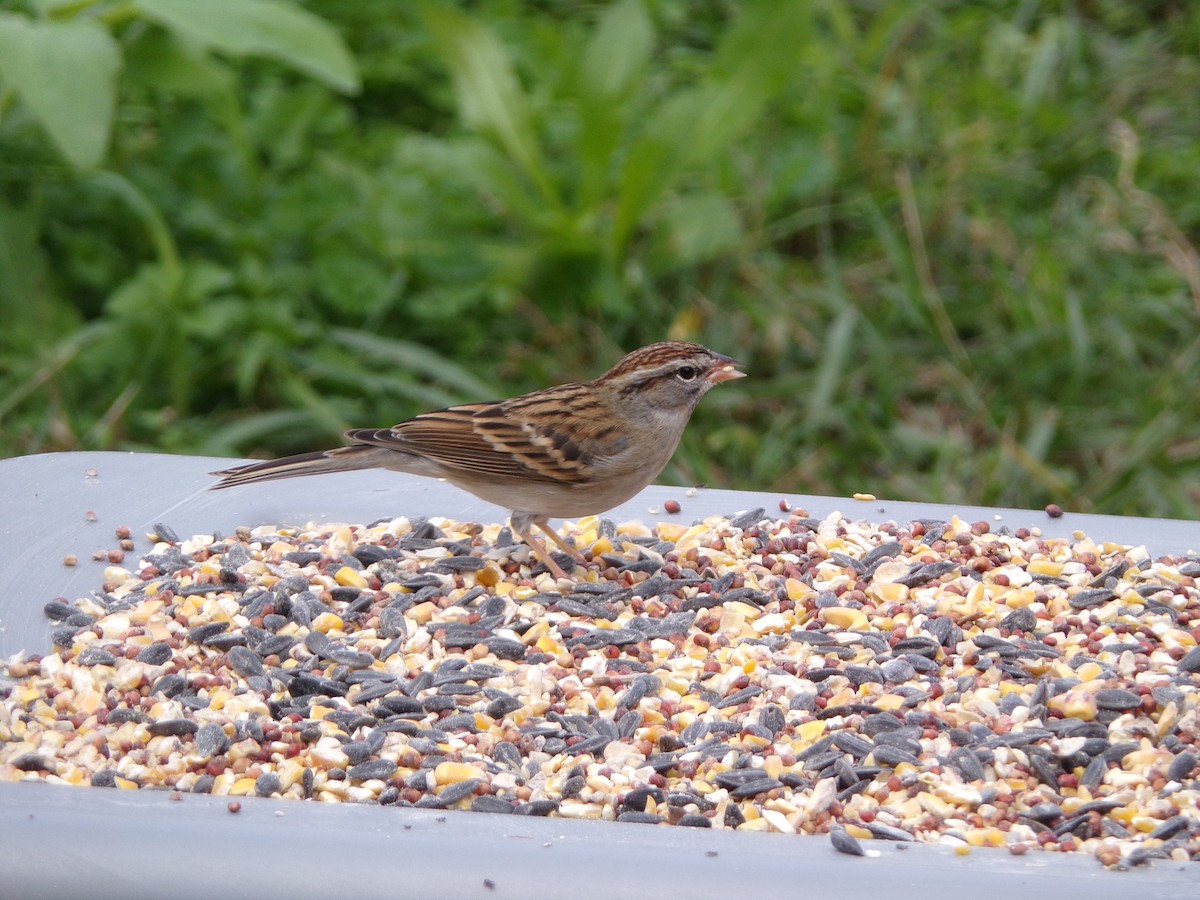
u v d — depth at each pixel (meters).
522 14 13.51
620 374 6.59
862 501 7.11
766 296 11.03
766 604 6.15
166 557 6.28
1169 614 5.98
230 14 9.38
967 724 5.18
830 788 4.75
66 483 6.85
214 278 10.38
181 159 11.45
